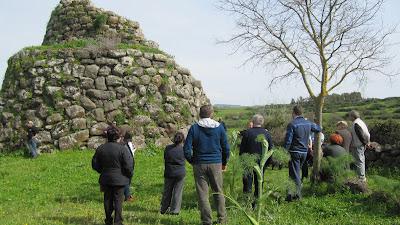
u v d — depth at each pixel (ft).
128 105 61.26
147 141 60.13
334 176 33.45
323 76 36.27
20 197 35.19
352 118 35.32
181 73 68.49
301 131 31.04
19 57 65.05
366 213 27.71
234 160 25.08
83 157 53.72
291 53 37.55
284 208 28.89
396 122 48.98
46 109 59.62
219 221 24.73
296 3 36.17
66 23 74.33
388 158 44.24
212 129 24.82
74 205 31.89
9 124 60.70
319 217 27.55
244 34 39.11
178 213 29.12
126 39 73.00
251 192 26.78
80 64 61.93
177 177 29.14
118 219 24.59
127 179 25.05
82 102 60.18
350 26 36.42
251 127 30.19
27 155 57.26
